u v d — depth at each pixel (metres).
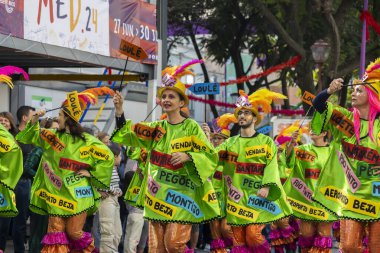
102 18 19.38
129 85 28.61
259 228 16.28
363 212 12.65
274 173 16.02
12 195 13.81
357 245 12.78
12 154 13.59
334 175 13.29
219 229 17.64
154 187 13.22
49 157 15.27
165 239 13.16
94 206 15.73
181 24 39.88
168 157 13.20
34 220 16.95
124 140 13.52
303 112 33.75
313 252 18.34
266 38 40.22
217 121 19.58
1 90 21.92
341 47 37.75
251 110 16.50
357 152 12.71
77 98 15.24
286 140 20.25
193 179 13.13
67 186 15.11
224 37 39.91
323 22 36.50
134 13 20.69
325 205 13.38
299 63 33.34
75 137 15.33
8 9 16.11
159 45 23.77
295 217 18.59
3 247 16.83
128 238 18.03
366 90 12.61
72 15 18.23
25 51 16.73
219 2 38.62
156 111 22.70
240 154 16.42
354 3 37.25
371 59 37.31
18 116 16.77
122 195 19.23
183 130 13.26
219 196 17.58
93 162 15.44
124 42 13.82
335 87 12.58
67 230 15.15
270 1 32.84
